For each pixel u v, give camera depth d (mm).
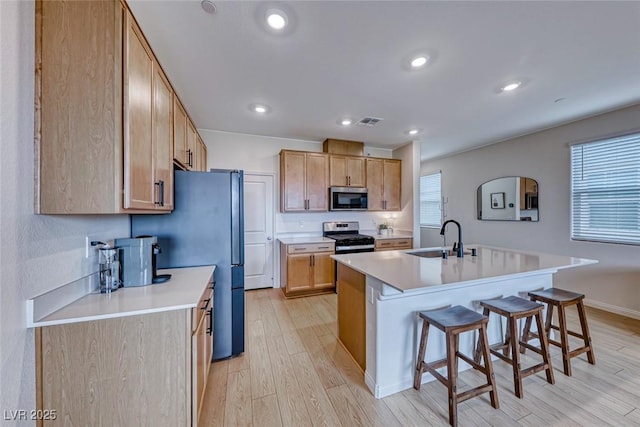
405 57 1978
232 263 2186
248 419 1567
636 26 1629
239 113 3137
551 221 3637
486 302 1949
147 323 1213
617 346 2334
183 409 1255
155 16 1538
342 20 1587
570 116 3201
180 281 1651
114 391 1175
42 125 1092
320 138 4285
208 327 1822
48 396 1104
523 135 3986
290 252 3711
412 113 3111
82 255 1380
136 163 1275
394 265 2082
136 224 1953
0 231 910
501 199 4320
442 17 1564
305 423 1542
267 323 2896
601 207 3154
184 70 2146
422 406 1674
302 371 2031
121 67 1168
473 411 1619
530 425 1514
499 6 1477
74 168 1121
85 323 1137
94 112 1139
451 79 2307
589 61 2025
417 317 1882
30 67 1054
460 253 2447
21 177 1005
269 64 2066
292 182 4004
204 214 2072
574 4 1458
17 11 987
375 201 4539
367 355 1886
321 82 2363
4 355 931
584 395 1743
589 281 3254
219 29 1660
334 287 3953
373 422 1549
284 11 1513
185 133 2406
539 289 2395
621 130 2938
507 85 2412
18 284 991
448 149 4906
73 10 1124
